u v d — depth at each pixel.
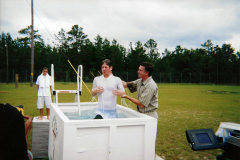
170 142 4.35
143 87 2.87
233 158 2.34
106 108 2.93
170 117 7.03
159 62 59.28
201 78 41.59
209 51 63.56
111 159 2.14
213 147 2.21
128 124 2.21
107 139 2.14
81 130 2.04
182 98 13.50
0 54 43.06
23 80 33.53
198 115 7.46
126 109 3.13
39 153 3.47
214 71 50.88
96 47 52.75
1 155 1.77
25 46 49.09
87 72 42.50
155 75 41.34
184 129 5.36
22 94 13.56
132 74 37.94
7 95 12.83
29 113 7.02
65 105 3.57
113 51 50.94
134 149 2.27
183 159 3.50
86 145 2.06
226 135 2.42
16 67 43.47
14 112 1.84
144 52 58.19
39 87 5.53
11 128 1.80
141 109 2.89
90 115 3.48
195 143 2.18
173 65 56.94
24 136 1.88
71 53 49.47
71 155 1.99
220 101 12.02
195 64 52.88
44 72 5.57
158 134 4.88
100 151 2.11
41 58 46.88
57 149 2.39
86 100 11.19
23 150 1.85
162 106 9.61
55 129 2.60
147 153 2.31
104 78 3.00
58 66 47.81
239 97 14.49
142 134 2.30
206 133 2.29
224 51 54.09
